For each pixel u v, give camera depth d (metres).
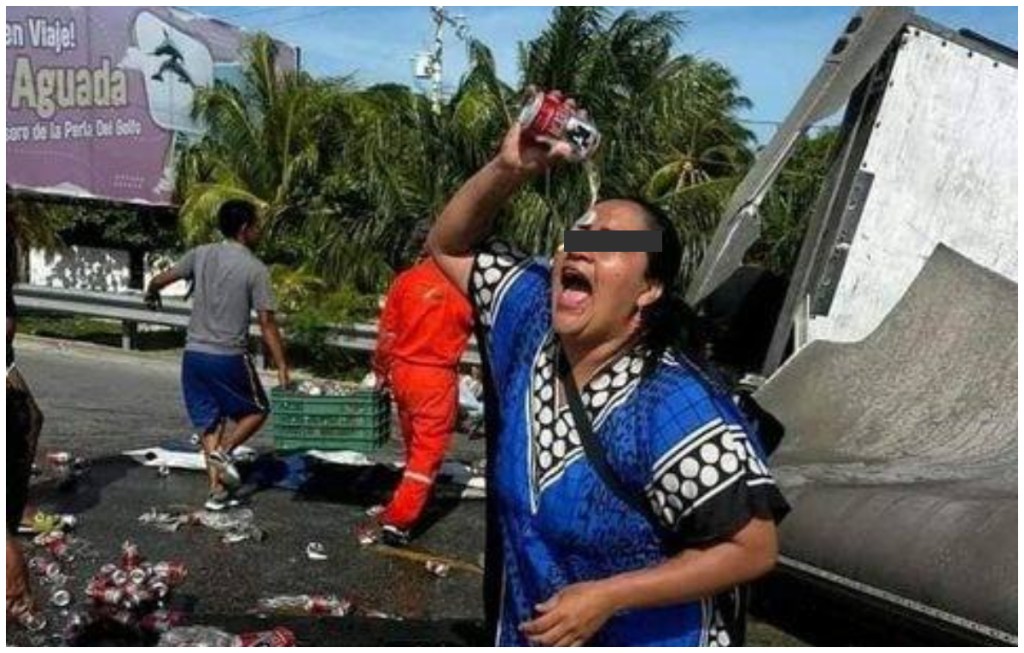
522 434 2.38
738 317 6.23
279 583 5.23
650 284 2.27
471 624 4.69
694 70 18.64
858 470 4.86
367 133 18.41
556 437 2.31
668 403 2.20
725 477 2.15
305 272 17.31
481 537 6.07
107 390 11.14
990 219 5.88
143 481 7.07
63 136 19.73
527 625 2.25
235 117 19.88
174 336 16.95
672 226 2.33
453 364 5.76
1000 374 5.25
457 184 17.25
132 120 21.11
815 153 13.89
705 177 19.39
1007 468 4.72
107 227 22.97
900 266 5.89
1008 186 5.85
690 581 2.17
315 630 4.56
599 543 2.28
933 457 5.07
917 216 5.88
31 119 19.08
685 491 2.17
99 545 5.69
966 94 5.86
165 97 21.88
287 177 18.81
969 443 5.09
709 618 2.38
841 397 5.47
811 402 5.45
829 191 6.04
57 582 5.03
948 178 5.88
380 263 17.14
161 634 4.31
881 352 5.61
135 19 21.08
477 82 17.77
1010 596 3.62
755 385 5.85
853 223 5.84
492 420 2.58
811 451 5.24
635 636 2.35
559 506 2.29
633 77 18.28
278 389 6.55
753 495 2.15
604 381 2.29
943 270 5.65
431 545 5.90
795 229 8.72
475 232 2.65
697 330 2.34
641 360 2.28
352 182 17.94
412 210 17.00
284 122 19.39
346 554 5.69
